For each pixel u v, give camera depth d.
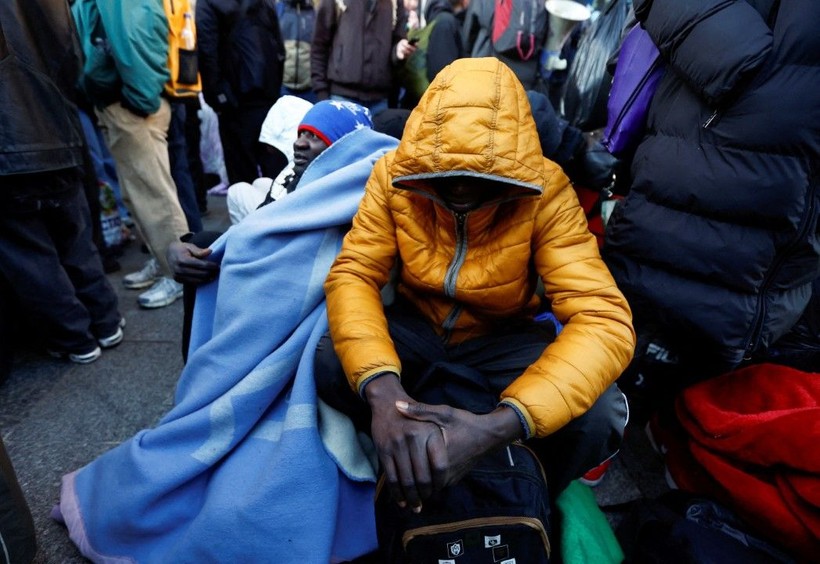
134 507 0.97
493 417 0.73
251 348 1.03
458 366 0.89
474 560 0.77
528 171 0.77
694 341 1.11
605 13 1.49
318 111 1.30
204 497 1.00
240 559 0.88
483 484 0.80
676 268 1.04
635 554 0.98
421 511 0.81
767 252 0.95
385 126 1.41
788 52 0.84
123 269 2.53
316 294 1.05
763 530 0.97
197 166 3.27
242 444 1.02
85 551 1.02
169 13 1.90
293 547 0.88
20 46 1.30
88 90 1.79
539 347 0.97
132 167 1.91
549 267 0.89
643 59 1.13
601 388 0.78
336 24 2.64
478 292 0.92
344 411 0.97
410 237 0.95
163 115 1.96
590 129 1.54
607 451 0.94
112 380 1.62
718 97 0.90
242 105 2.68
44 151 1.38
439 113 0.77
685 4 0.93
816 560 0.91
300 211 1.07
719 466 1.05
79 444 1.34
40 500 1.16
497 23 2.20
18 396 1.52
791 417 0.95
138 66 1.69
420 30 2.63
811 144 0.85
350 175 1.11
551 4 1.80
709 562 0.87
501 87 0.78
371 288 0.96
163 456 1.02
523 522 0.76
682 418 1.20
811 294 1.18
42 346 1.75
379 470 1.01
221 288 1.06
